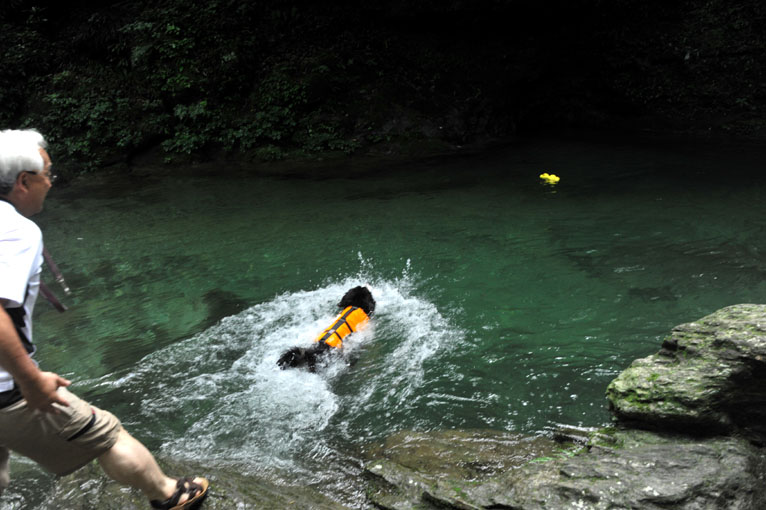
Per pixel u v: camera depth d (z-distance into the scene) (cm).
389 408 403
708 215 812
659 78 1556
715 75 1506
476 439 356
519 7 1503
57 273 230
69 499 291
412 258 704
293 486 318
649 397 313
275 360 469
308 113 1391
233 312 572
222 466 338
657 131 1487
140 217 946
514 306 557
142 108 1366
